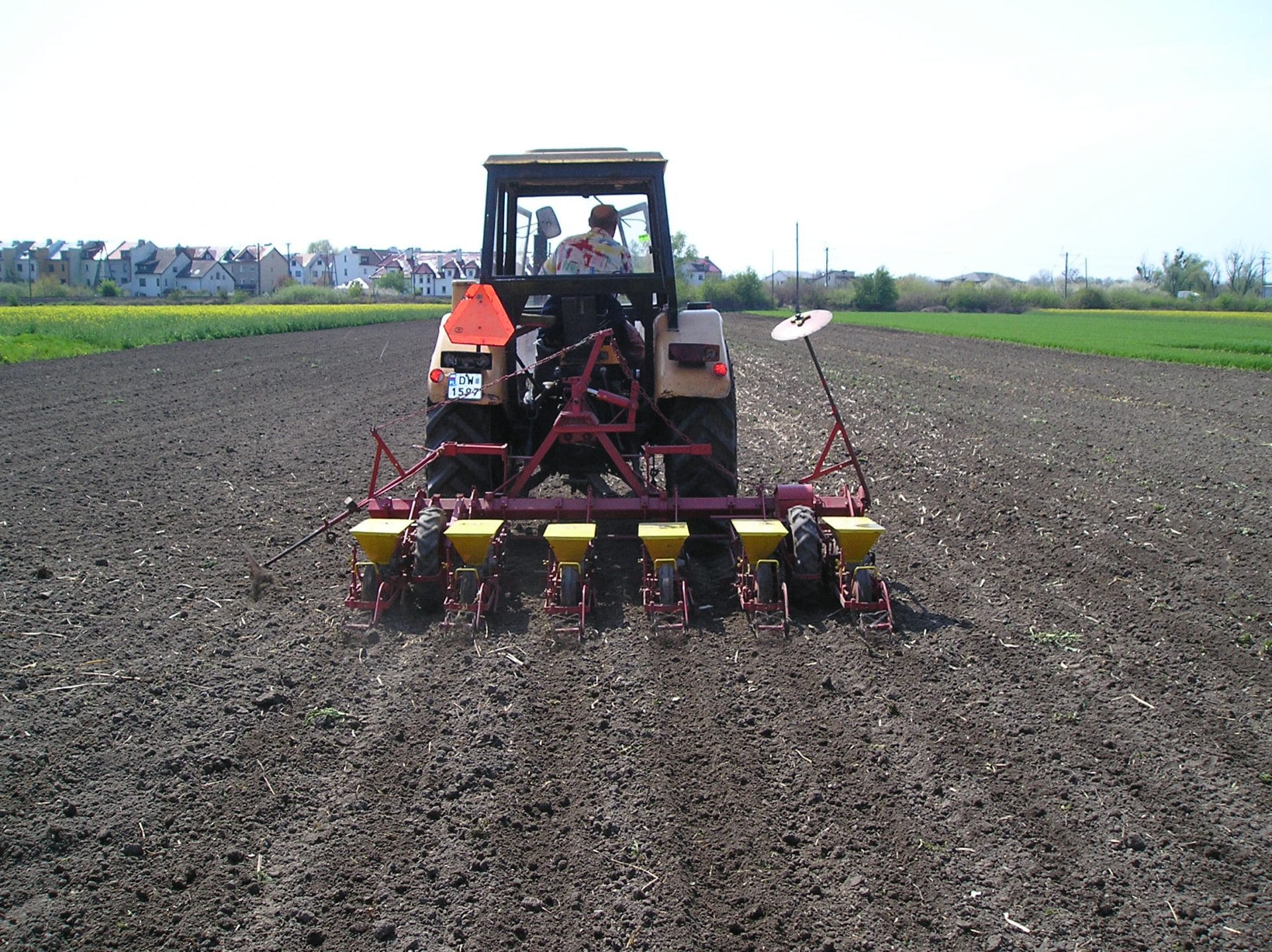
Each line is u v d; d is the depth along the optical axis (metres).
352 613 5.42
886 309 72.44
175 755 3.84
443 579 5.46
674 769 3.81
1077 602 5.71
